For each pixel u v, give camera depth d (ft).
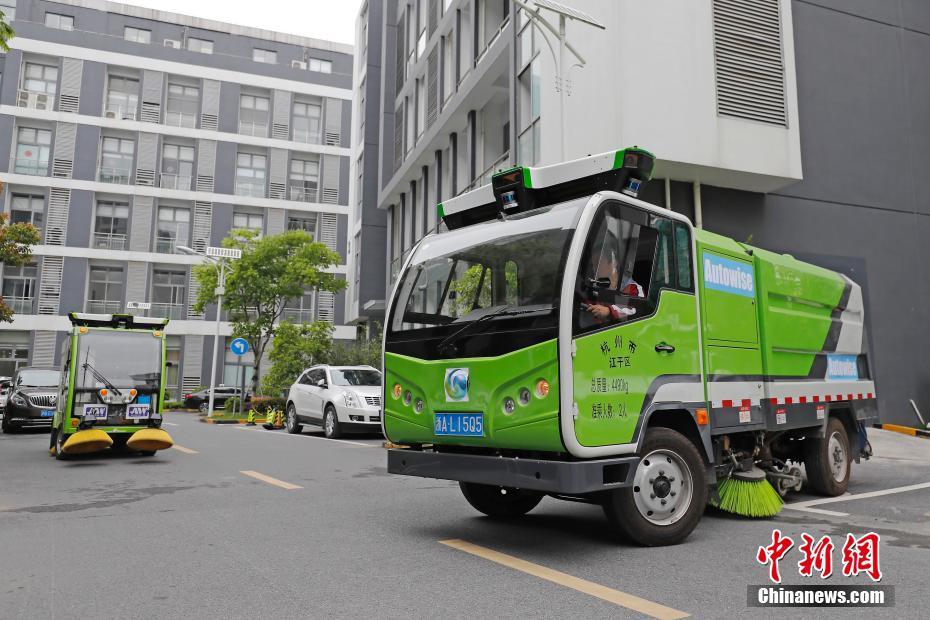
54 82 125.90
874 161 50.31
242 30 144.97
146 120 130.82
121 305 124.47
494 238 17.33
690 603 12.46
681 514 17.06
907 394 48.55
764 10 45.14
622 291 16.25
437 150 79.10
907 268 50.16
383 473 30.73
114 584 13.92
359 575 14.38
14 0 130.21
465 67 70.13
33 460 36.32
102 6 136.56
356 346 76.74
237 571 14.78
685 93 41.91
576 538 17.81
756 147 43.42
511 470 15.43
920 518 20.47
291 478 29.27
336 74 144.56
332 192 141.69
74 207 123.13
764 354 20.93
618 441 15.48
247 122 138.51
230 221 132.98
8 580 14.26
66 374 38.17
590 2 43.39
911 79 52.60
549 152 46.65
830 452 24.32
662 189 44.60
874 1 52.08
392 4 102.32
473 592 13.14
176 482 28.25
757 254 21.45
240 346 75.97
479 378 16.16
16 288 119.24
